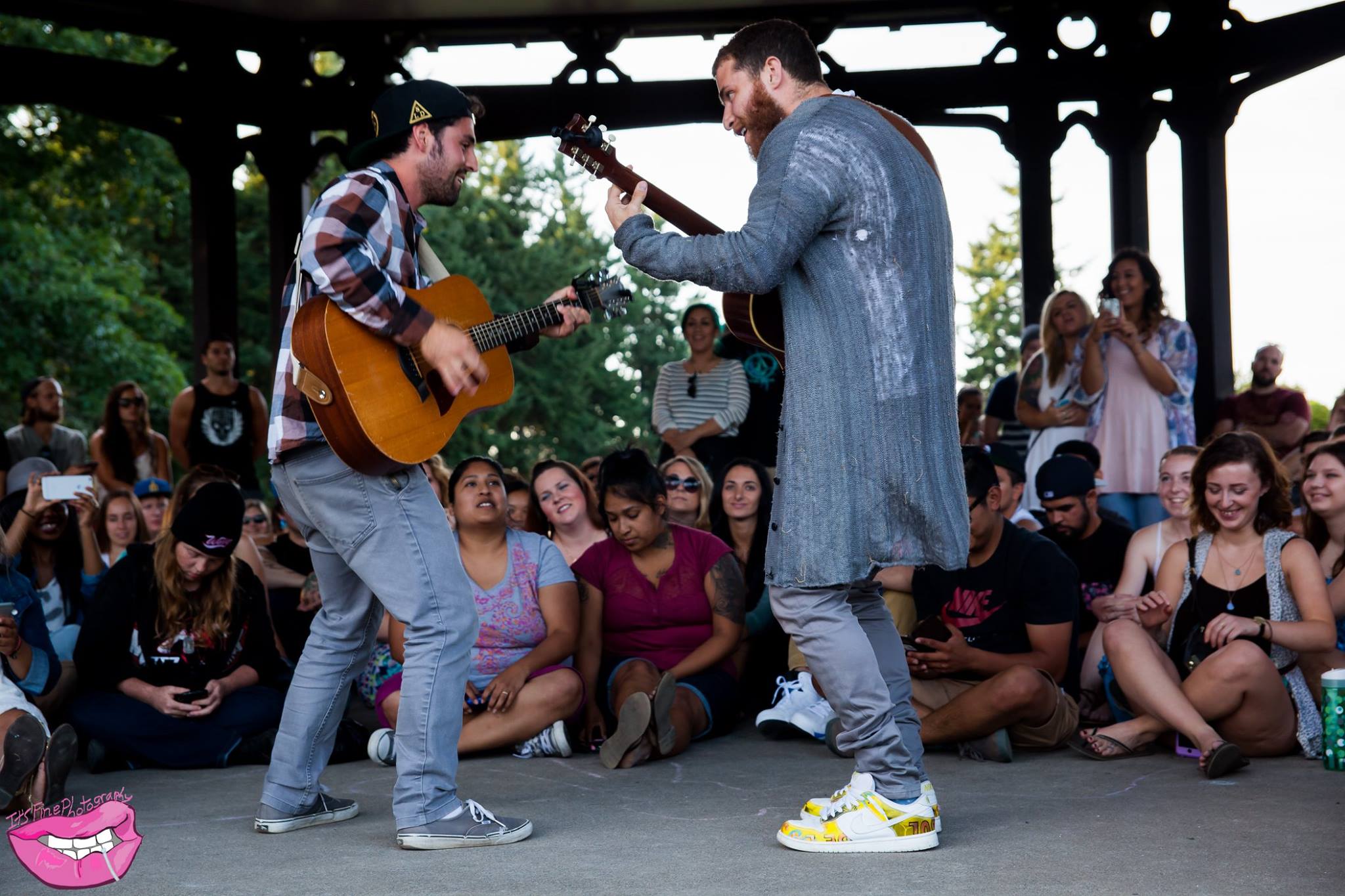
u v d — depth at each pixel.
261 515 6.59
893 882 2.78
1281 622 4.19
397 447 3.20
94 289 17.73
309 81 9.84
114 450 8.34
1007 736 4.29
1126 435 6.90
